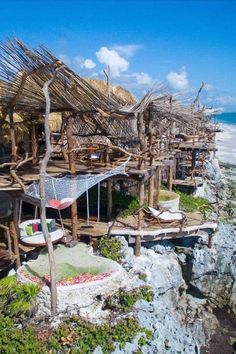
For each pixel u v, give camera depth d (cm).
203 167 3681
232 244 2200
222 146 9944
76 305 1323
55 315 1294
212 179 4262
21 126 2264
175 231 1928
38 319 1288
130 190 2467
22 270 1455
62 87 1416
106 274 1428
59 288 1314
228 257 2097
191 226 1972
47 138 1227
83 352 1218
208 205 2819
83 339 1254
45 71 1327
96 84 2930
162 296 1822
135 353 1270
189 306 1986
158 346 1320
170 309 1775
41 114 1872
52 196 1442
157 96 1952
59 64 1262
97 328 1289
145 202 2328
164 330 1409
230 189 4475
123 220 2000
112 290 1398
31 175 1622
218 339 1795
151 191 2194
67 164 1936
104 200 2238
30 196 1412
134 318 1360
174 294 1906
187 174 3519
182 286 2000
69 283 1352
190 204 2806
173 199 2491
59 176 1647
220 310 2031
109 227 1859
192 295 2095
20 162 1420
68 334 1250
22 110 1755
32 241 1548
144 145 1941
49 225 1688
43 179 1244
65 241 1684
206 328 1855
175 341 1412
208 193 3659
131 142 2458
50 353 1201
